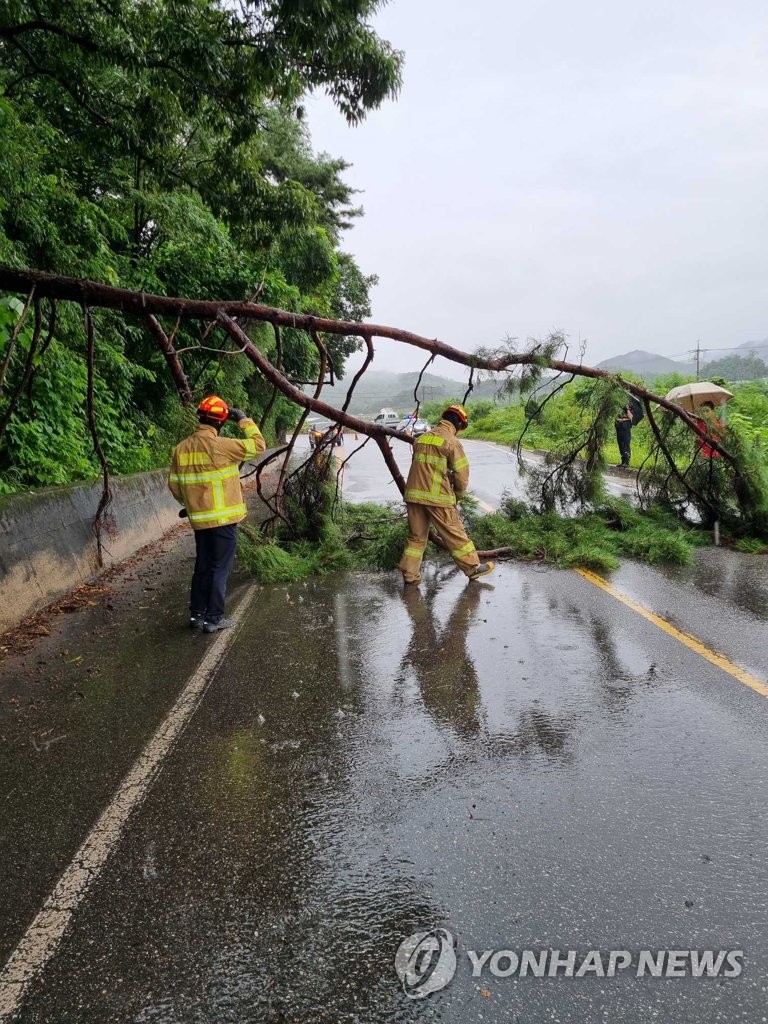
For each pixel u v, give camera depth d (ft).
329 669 14.98
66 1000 6.57
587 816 9.17
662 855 8.31
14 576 18.88
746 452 26.81
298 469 27.45
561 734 11.51
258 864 8.48
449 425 21.72
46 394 28.02
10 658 16.33
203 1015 6.36
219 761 11.10
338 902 7.75
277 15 24.25
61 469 27.04
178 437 21.59
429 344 24.25
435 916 7.47
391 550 24.49
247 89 27.66
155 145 34.45
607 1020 6.15
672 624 17.03
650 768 10.32
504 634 16.87
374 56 25.45
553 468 29.60
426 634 17.16
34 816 9.75
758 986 6.43
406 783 10.20
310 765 10.85
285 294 50.67
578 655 15.20
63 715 13.12
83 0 25.68
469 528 28.14
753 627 16.53
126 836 9.17
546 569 23.59
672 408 27.58
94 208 33.42
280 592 22.07
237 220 37.32
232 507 17.85
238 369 41.24
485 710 12.59
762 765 10.28
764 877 7.87
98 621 19.07
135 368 36.91
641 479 30.99
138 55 26.23
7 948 7.25
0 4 25.25
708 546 26.50
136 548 28.55
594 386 28.12
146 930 7.44
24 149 27.45
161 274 43.19
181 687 14.26
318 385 23.59
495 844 8.66
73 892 8.09
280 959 6.98
